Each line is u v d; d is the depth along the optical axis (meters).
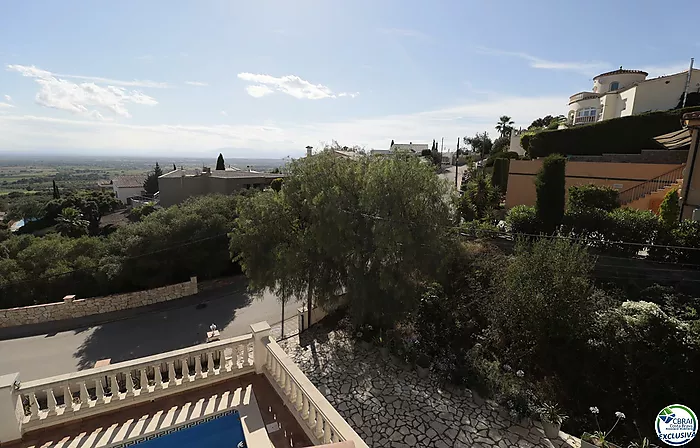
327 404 5.13
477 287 12.34
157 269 19.11
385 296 11.78
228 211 22.11
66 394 5.57
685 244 11.19
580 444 7.80
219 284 21.05
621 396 8.80
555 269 9.91
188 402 6.20
